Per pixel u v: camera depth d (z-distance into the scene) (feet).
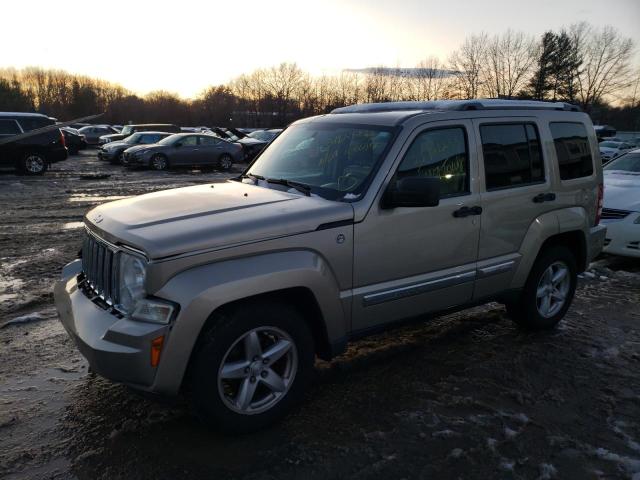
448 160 12.67
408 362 13.62
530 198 14.26
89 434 10.32
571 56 194.59
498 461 9.65
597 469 9.50
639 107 202.49
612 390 12.37
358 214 11.03
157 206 11.05
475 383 12.55
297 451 9.85
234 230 9.69
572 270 16.01
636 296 19.57
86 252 11.30
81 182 52.85
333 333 11.06
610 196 24.34
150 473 9.22
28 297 17.93
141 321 9.16
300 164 13.29
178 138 68.85
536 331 15.80
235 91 280.51
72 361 13.47
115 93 299.99
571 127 15.78
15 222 31.53
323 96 259.80
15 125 57.31
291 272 10.05
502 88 201.46
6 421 10.70
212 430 10.38
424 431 10.54
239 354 10.14
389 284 11.76
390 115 12.75
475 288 13.50
